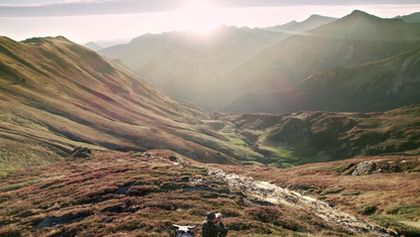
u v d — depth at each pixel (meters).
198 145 150.25
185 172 45.72
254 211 30.20
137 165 53.59
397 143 163.75
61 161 79.06
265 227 25.89
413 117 191.50
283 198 43.59
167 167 50.69
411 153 150.12
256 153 187.38
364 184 66.19
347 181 71.44
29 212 33.97
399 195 53.66
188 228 21.94
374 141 174.38
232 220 26.45
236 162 150.88
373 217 46.50
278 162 174.75
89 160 76.19
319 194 66.38
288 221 29.30
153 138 134.75
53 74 171.88
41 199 39.19
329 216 39.28
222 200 32.91
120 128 135.12
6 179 61.88
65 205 34.44
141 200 31.89
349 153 174.62
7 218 33.25
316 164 105.69
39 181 56.66
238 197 34.97
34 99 125.31
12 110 103.88
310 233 27.95
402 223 41.81
